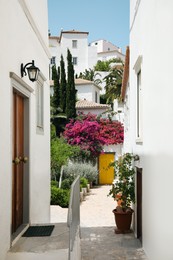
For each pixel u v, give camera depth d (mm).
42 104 7680
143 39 6668
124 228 8367
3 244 4137
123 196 8336
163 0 4734
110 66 52750
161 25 4871
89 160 22516
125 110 13492
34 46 6602
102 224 10820
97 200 16688
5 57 4359
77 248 5102
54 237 4961
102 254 6625
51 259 4113
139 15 7262
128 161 8531
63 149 17656
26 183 5820
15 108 5277
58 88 25984
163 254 4746
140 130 7492
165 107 4625
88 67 52844
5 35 4367
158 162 5141
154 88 5453
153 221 5586
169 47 4363
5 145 4316
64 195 14359
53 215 11617
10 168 4551
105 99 40281
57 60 52594
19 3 5227
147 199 6254
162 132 4848
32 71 5434
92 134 22422
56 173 18406
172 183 4230
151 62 5738
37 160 6758
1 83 4160
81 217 12352
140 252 6684
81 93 31688
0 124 4105
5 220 4266
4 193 4242
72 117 24969
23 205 5781
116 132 23031
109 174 23312
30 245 4578
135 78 8125
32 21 6230
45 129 8008
